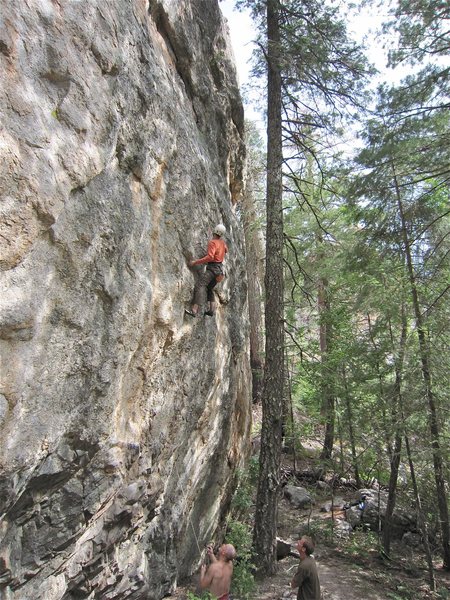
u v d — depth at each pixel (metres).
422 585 8.77
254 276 18.17
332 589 8.12
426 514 10.12
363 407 10.68
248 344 11.16
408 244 10.04
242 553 7.91
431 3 8.78
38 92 3.25
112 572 5.03
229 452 9.15
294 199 16.45
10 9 3.05
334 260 14.14
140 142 4.71
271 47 8.75
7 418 3.10
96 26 3.90
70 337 3.68
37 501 3.68
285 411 13.02
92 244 3.87
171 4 6.26
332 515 10.70
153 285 5.00
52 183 3.30
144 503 5.49
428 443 9.12
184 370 6.25
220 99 8.59
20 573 3.62
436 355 9.21
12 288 3.08
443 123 9.71
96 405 4.11
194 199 6.29
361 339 10.91
